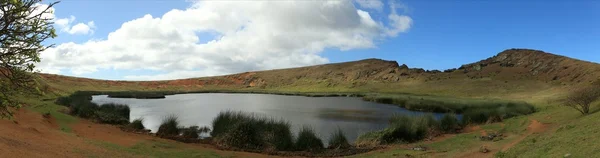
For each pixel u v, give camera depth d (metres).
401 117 26.50
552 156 10.80
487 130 24.97
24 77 7.47
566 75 103.12
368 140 22.02
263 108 54.47
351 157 17.83
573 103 26.00
